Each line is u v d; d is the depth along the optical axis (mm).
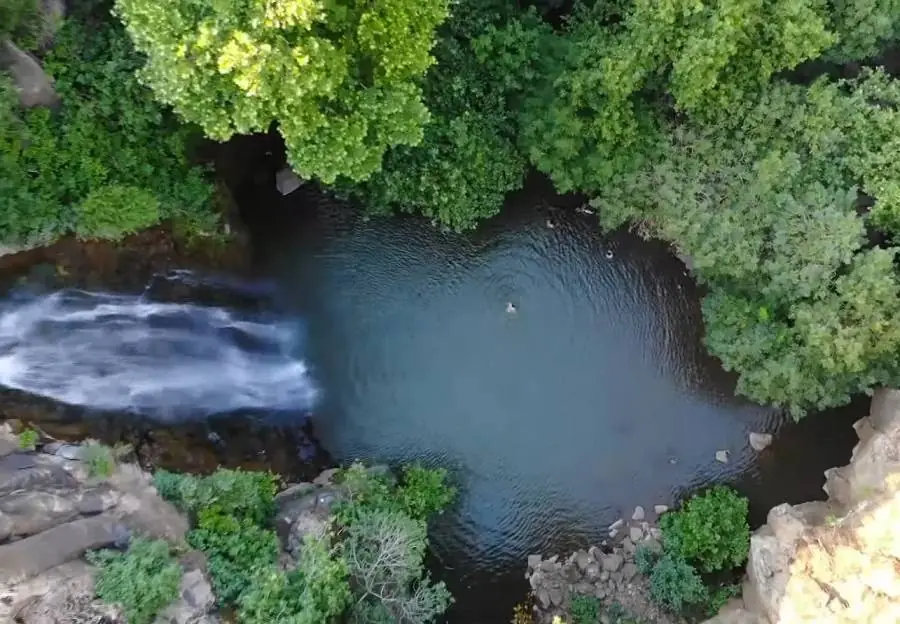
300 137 15430
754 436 21625
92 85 17953
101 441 17594
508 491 21703
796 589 15875
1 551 13117
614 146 20125
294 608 14844
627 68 17812
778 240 18953
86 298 18641
